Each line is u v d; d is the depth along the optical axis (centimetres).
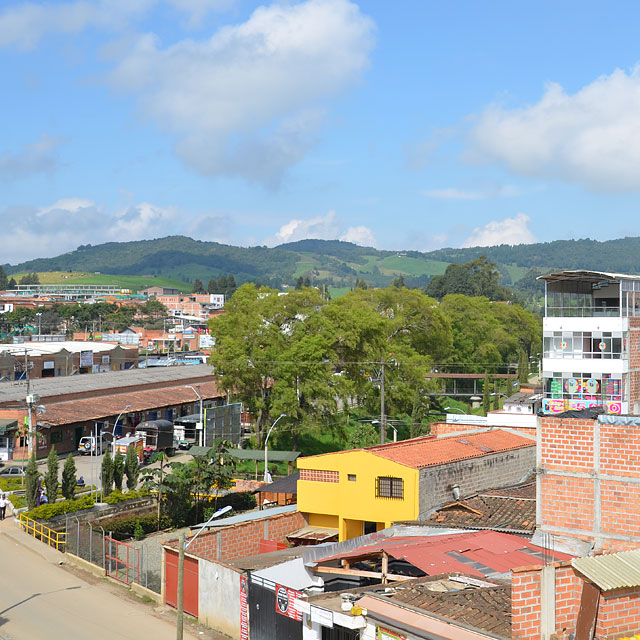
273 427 8006
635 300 6594
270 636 2936
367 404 9781
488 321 14462
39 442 7869
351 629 2448
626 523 2720
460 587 2558
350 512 4209
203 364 13850
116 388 9712
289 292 8975
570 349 6481
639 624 2036
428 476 4094
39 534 4928
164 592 3691
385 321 9675
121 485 6209
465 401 13100
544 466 2864
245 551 4144
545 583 2164
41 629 3306
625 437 2720
